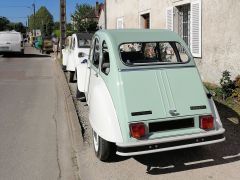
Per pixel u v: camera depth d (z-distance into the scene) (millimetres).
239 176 5098
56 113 9219
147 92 5250
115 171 5410
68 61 14148
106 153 5555
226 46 10250
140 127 4906
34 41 52562
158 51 6293
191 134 5105
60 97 11375
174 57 6066
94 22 48125
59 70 18328
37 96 11578
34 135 7367
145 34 6129
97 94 5570
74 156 6102
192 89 5441
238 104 8539
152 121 5031
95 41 6945
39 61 26000
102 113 5266
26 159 6074
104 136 5137
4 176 5434
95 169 5504
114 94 5273
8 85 13930
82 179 5199
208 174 5195
